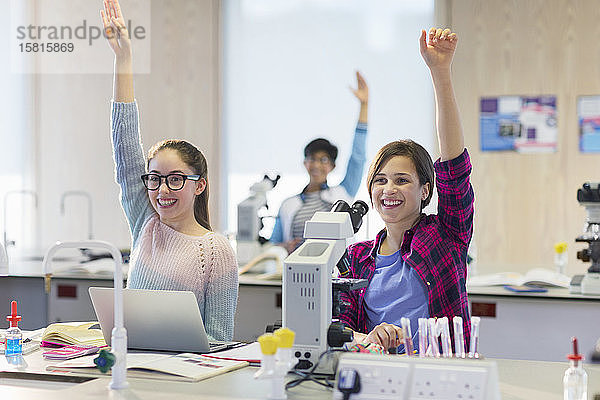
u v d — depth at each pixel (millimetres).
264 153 6258
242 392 1946
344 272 2350
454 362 1675
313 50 6148
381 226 5863
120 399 1888
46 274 1999
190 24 6363
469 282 3936
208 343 2352
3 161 6605
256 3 6246
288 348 1863
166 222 2736
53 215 6645
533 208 5945
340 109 6117
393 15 6016
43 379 2168
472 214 2553
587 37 5828
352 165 5105
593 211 3662
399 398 1670
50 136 6613
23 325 4164
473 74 5973
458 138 2457
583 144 5859
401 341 2248
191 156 2719
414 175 2506
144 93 6449
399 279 2477
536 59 5898
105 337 2432
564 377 2021
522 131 5930
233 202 6320
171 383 2043
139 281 2688
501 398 1916
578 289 3650
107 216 6574
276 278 4074
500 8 5918
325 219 2188
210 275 2646
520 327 3646
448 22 5973
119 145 2850
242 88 6289
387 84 6027
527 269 4668
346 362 1729
